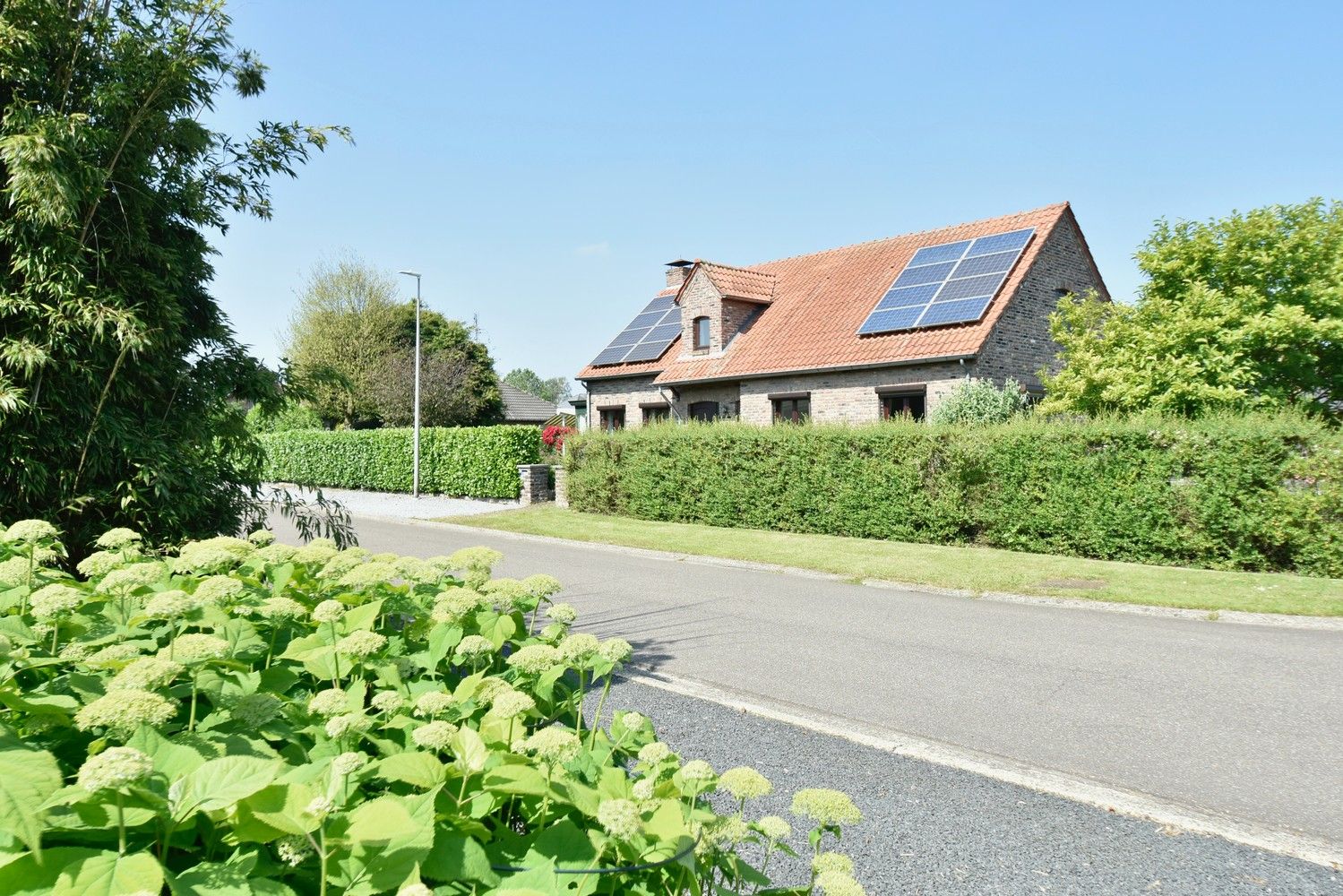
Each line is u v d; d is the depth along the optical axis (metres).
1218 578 9.44
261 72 6.98
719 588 9.77
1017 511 11.81
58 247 5.56
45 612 2.20
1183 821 3.79
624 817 1.43
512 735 1.88
